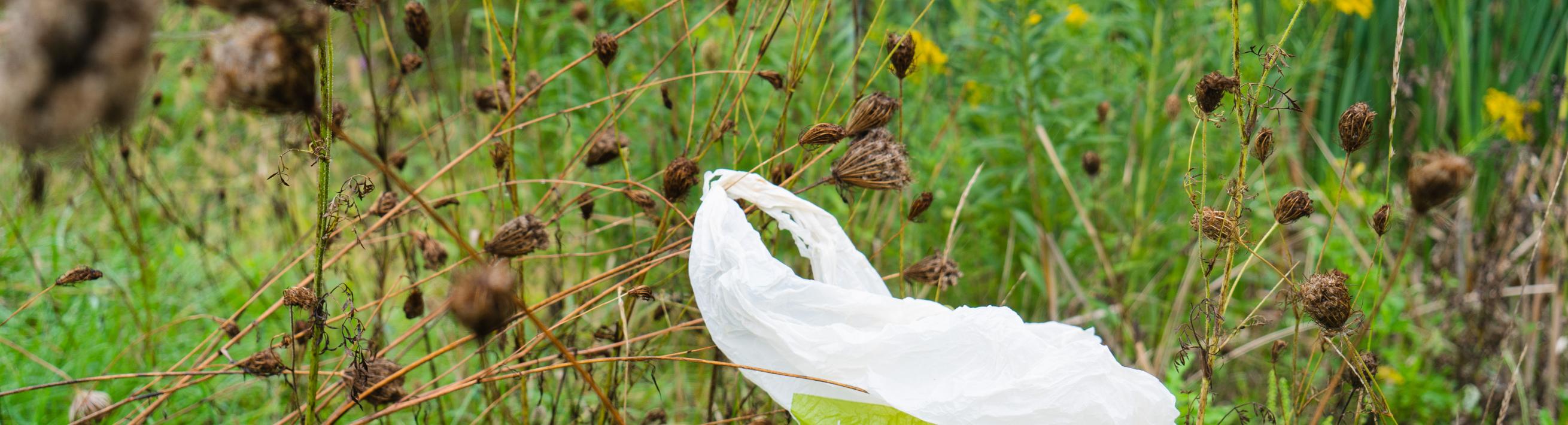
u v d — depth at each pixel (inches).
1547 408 92.5
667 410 94.0
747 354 51.8
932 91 123.5
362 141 137.4
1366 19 145.1
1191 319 55.9
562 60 117.2
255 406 91.1
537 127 107.6
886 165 56.1
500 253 53.6
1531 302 104.9
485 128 115.2
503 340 71.7
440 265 72.7
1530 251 104.9
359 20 74.4
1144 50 126.6
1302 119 149.7
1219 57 130.7
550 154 126.6
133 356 91.2
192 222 125.3
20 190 103.6
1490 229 120.2
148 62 25.9
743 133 110.8
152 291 103.0
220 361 91.2
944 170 122.3
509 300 35.1
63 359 88.9
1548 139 114.0
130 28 25.0
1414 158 50.9
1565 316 101.5
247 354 92.7
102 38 24.5
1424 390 93.4
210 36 31.7
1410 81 136.8
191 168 141.2
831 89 109.6
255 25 31.0
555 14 122.4
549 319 82.1
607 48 67.4
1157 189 123.7
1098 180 125.3
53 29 23.7
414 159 140.1
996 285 118.9
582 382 84.9
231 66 30.6
